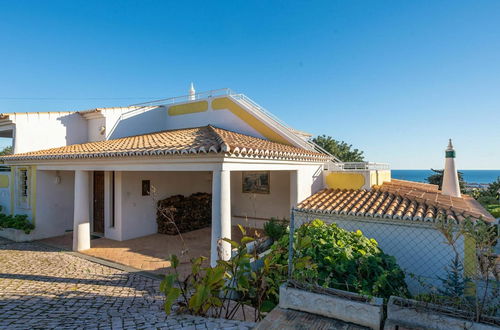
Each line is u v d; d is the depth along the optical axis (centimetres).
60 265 827
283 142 1162
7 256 912
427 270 714
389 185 1180
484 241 363
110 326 444
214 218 676
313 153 1081
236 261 516
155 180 1279
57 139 1327
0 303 539
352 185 1084
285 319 414
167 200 1291
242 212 1438
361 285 484
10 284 657
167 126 1525
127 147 890
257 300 557
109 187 1190
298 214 881
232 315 517
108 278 729
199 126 1395
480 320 346
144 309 539
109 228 1176
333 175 1130
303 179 1023
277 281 558
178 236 1222
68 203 1263
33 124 1260
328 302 418
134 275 756
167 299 454
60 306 542
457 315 357
